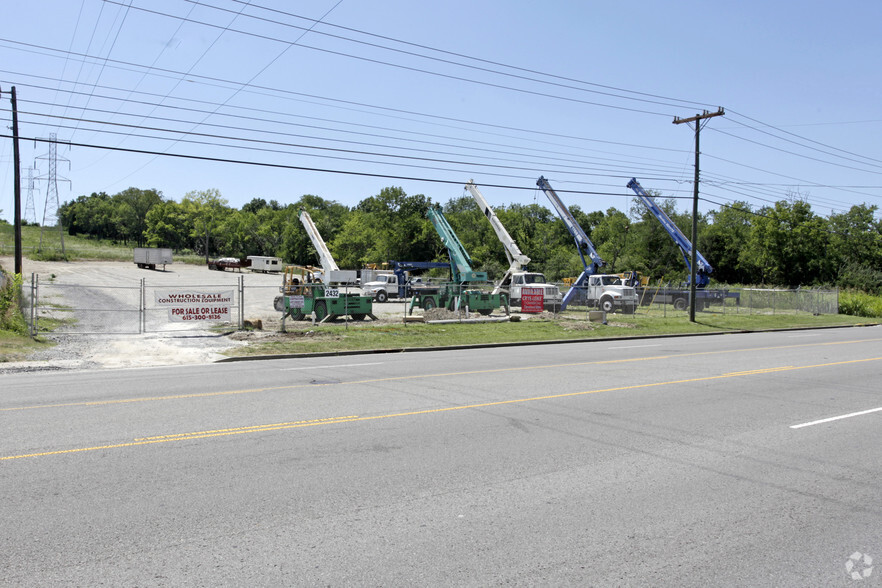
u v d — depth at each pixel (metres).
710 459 6.72
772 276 67.00
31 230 148.38
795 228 65.06
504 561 4.16
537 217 101.19
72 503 5.06
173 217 124.50
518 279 35.84
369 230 89.81
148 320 25.44
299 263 104.69
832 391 11.30
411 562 4.12
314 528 4.65
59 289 37.41
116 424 7.88
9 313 19.72
